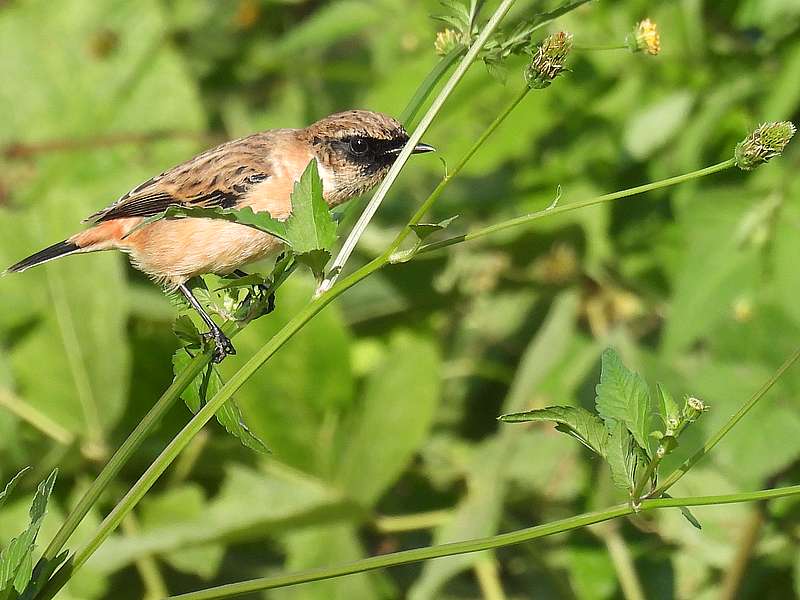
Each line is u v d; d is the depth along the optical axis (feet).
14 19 46.19
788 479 35.12
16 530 37.29
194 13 48.55
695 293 34.63
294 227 20.81
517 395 38.11
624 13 37.83
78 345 38.81
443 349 42.57
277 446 37.17
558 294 41.14
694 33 37.42
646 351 36.06
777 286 34.09
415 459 40.14
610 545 36.37
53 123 45.57
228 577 39.06
